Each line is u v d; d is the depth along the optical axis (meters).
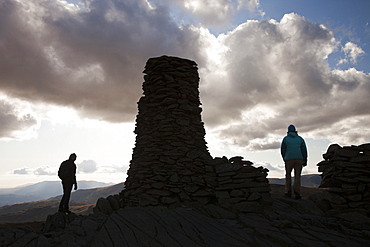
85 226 6.51
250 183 8.39
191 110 10.56
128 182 10.17
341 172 8.05
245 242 5.39
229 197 8.21
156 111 10.56
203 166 9.30
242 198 8.08
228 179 8.59
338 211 7.46
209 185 8.68
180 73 10.90
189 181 8.95
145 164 9.57
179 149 9.66
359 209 7.36
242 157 9.42
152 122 10.40
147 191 9.12
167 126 10.01
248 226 6.48
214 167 9.14
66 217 8.28
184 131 10.02
